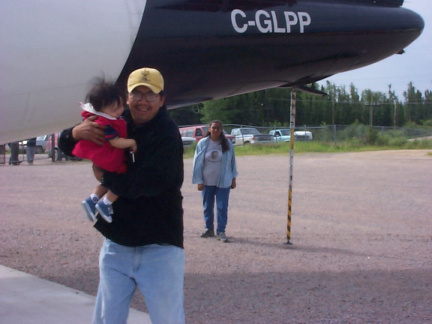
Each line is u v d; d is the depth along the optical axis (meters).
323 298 5.28
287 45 5.73
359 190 13.69
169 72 5.12
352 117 80.62
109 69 4.66
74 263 6.45
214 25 5.20
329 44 6.02
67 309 4.89
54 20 4.33
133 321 4.58
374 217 9.91
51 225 8.77
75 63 4.45
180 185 3.12
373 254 7.11
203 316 4.77
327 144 35.25
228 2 5.32
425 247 7.57
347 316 4.81
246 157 26.70
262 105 63.09
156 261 3.04
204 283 5.70
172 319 3.07
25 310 4.84
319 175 17.42
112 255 3.07
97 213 3.15
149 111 2.99
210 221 7.89
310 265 6.49
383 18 6.36
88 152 2.96
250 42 5.45
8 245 7.29
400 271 6.30
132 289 3.11
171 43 4.95
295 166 20.94
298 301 5.18
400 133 44.03
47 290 5.36
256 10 5.48
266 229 8.67
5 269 6.02
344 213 10.31
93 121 2.95
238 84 5.82
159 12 4.88
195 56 5.16
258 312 4.88
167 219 3.05
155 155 2.94
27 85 4.32
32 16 4.25
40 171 18.53
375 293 5.45
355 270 6.30
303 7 5.83
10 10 4.18
